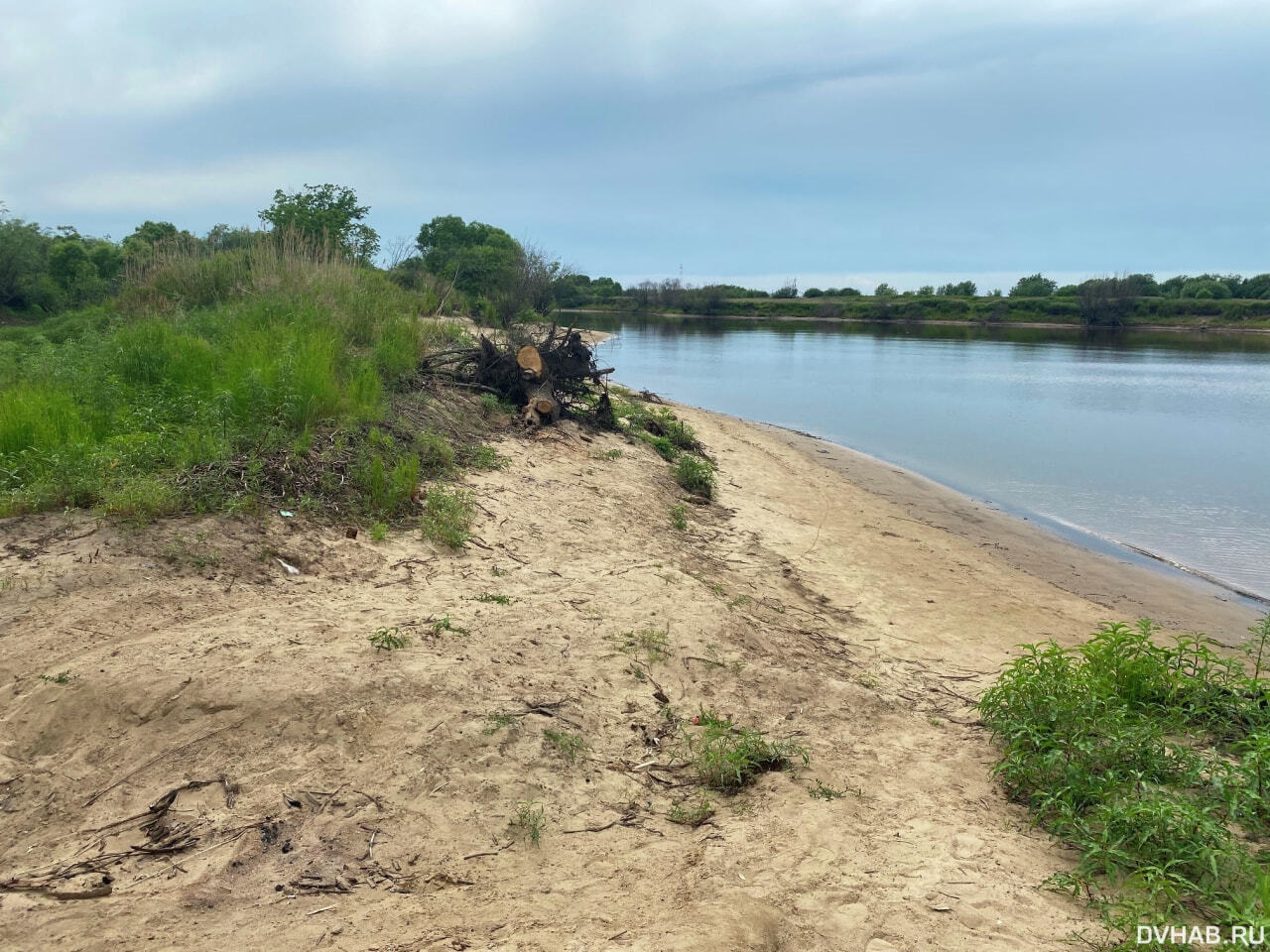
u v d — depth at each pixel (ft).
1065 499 47.78
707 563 29.09
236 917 10.99
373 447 28.04
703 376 112.78
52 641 15.76
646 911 11.68
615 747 16.21
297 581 20.07
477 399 39.50
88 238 160.25
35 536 19.13
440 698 15.84
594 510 31.04
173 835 12.32
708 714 17.81
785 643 22.61
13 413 23.81
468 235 147.13
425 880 12.09
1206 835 13.34
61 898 11.07
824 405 86.63
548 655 18.61
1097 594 31.65
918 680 21.99
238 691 14.76
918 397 92.94
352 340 39.52
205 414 26.17
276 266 50.57
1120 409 83.41
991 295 309.01
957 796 15.87
